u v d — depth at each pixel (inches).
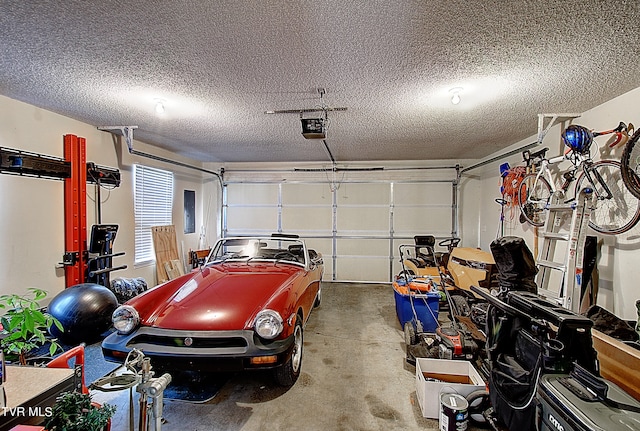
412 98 123.3
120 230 188.2
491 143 204.4
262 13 69.6
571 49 85.0
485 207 251.4
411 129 170.9
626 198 115.2
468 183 267.0
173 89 115.4
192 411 89.2
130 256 196.4
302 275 131.0
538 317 71.6
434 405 86.7
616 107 120.0
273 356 85.4
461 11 68.8
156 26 75.0
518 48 84.8
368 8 67.7
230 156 262.5
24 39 80.9
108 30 76.9
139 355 52.0
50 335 123.0
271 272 128.9
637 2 65.1
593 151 130.3
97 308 127.4
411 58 91.0
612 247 120.9
